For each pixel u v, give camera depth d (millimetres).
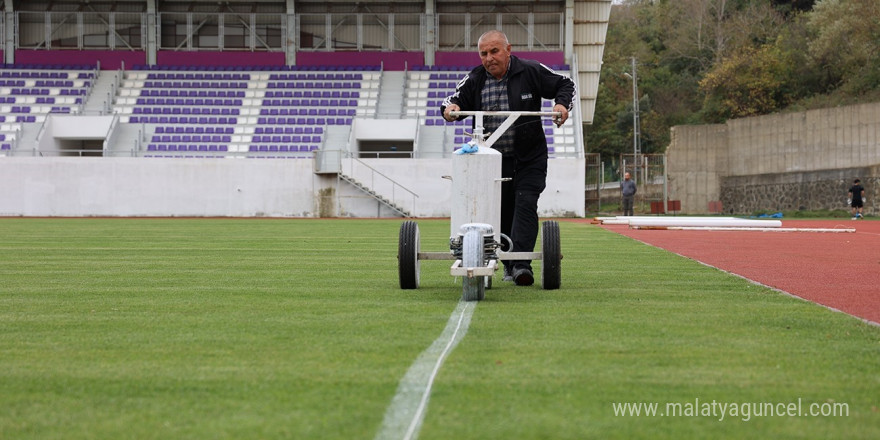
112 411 2840
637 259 9711
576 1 34688
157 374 3375
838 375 3348
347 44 35219
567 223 23016
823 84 45875
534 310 5121
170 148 30922
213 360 3639
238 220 25422
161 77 33938
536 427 2625
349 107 32875
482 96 6500
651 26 70125
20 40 35031
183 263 9070
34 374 3389
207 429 2621
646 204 38938
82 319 4855
